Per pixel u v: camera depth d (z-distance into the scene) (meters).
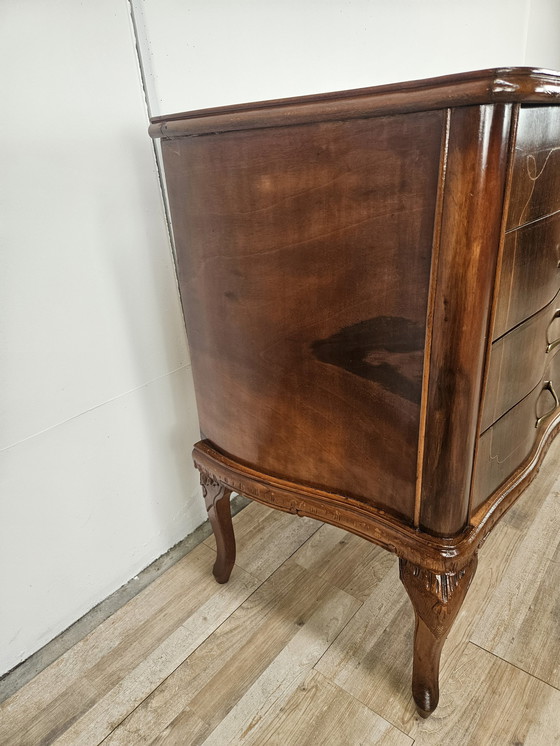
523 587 1.05
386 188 0.56
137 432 1.04
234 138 0.66
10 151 0.74
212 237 0.75
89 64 0.80
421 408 0.64
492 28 1.66
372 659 0.93
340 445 0.75
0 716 0.87
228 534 1.04
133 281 0.95
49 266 0.82
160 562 1.17
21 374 0.83
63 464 0.93
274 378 0.77
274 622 1.01
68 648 0.98
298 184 0.62
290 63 1.10
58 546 0.97
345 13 1.17
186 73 0.93
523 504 1.27
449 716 0.83
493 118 0.49
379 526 0.74
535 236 0.66
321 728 0.83
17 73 0.72
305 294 0.68
